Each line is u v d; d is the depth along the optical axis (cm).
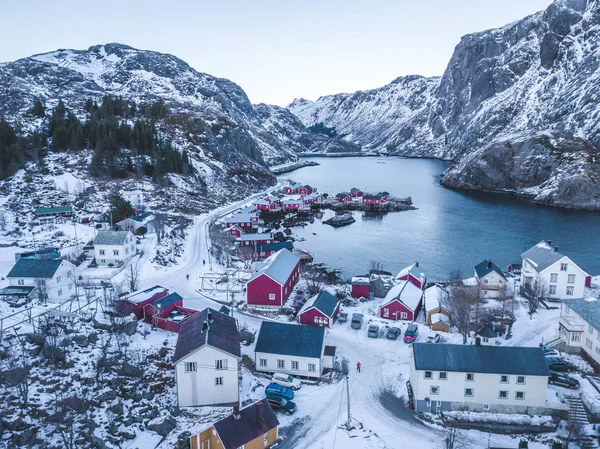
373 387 4978
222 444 3638
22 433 3644
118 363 4816
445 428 4328
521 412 4494
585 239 12262
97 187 13612
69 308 5925
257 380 5053
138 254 9225
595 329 5350
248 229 12788
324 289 8031
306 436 4141
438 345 4741
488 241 12238
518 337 6069
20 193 12506
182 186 15688
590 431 4194
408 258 10838
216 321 5006
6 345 4716
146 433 3975
